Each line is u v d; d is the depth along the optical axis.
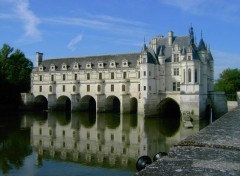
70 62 125.56
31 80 128.88
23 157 43.66
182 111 87.62
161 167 7.57
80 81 119.12
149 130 68.88
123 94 106.88
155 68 97.94
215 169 7.47
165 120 88.31
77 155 45.25
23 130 69.25
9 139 57.72
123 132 66.69
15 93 123.25
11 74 128.25
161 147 49.62
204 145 10.34
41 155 44.97
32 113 112.75
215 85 150.62
